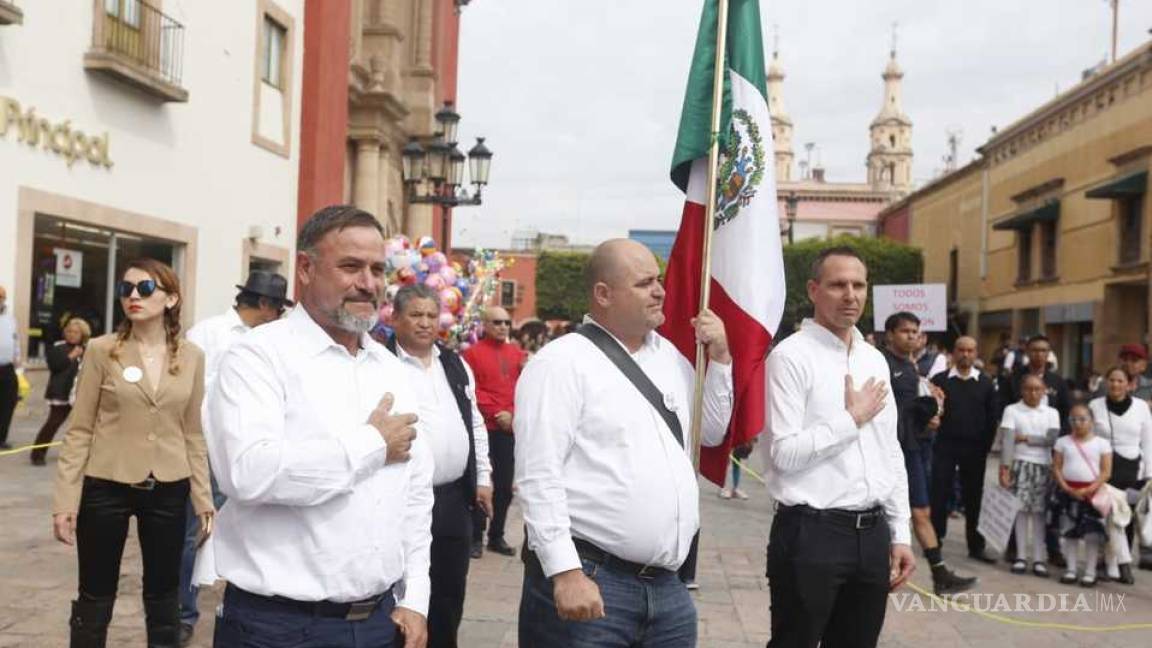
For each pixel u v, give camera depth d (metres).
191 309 14.78
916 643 6.30
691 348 4.25
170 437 4.53
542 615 3.29
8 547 7.23
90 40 12.23
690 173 4.39
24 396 11.49
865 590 4.05
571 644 3.21
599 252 3.42
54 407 10.72
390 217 25.64
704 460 4.05
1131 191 20.28
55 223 12.02
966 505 9.28
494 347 8.44
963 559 9.28
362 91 22.28
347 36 19.81
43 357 12.10
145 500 4.46
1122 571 8.38
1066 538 8.39
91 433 4.45
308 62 18.48
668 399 3.38
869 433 4.07
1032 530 8.68
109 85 12.67
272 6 17.06
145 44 13.24
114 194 12.88
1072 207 23.97
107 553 4.42
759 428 4.02
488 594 6.89
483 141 16.55
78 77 12.09
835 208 58.50
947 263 35.78
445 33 30.06
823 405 4.03
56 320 12.23
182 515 4.58
